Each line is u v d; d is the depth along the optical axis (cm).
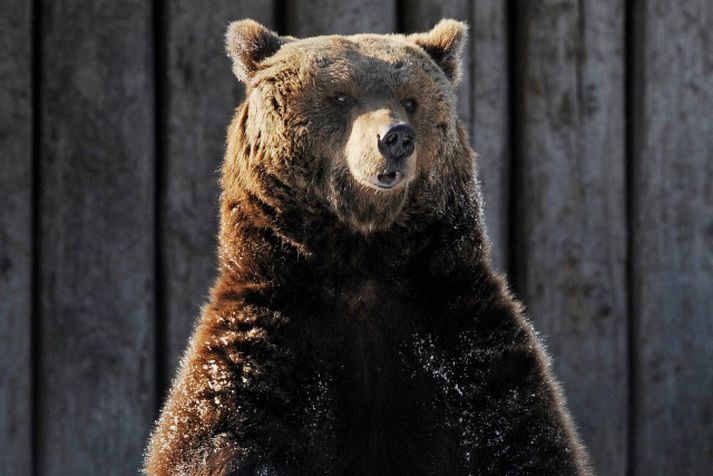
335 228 841
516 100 1273
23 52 1202
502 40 1258
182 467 798
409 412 834
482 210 878
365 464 830
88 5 1209
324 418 827
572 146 1266
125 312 1216
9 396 1202
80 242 1209
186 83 1223
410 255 845
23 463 1205
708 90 1276
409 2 1256
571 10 1262
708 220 1275
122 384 1215
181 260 1224
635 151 1280
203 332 834
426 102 842
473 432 821
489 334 826
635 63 1280
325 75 835
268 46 884
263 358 818
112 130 1213
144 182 1220
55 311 1209
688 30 1277
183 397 817
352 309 848
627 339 1273
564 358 1262
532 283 1262
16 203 1201
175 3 1221
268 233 841
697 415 1270
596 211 1267
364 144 803
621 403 1270
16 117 1200
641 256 1277
